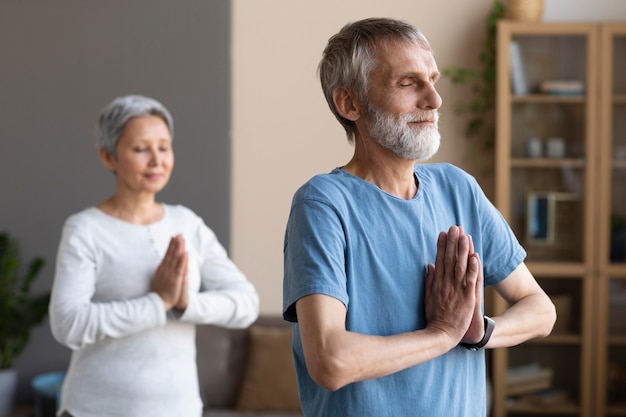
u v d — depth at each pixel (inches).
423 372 67.1
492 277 76.2
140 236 102.4
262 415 177.2
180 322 102.4
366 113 68.9
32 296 204.7
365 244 67.9
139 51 204.4
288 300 67.4
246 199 208.1
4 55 204.1
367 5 205.8
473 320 67.4
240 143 207.5
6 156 204.7
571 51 193.3
